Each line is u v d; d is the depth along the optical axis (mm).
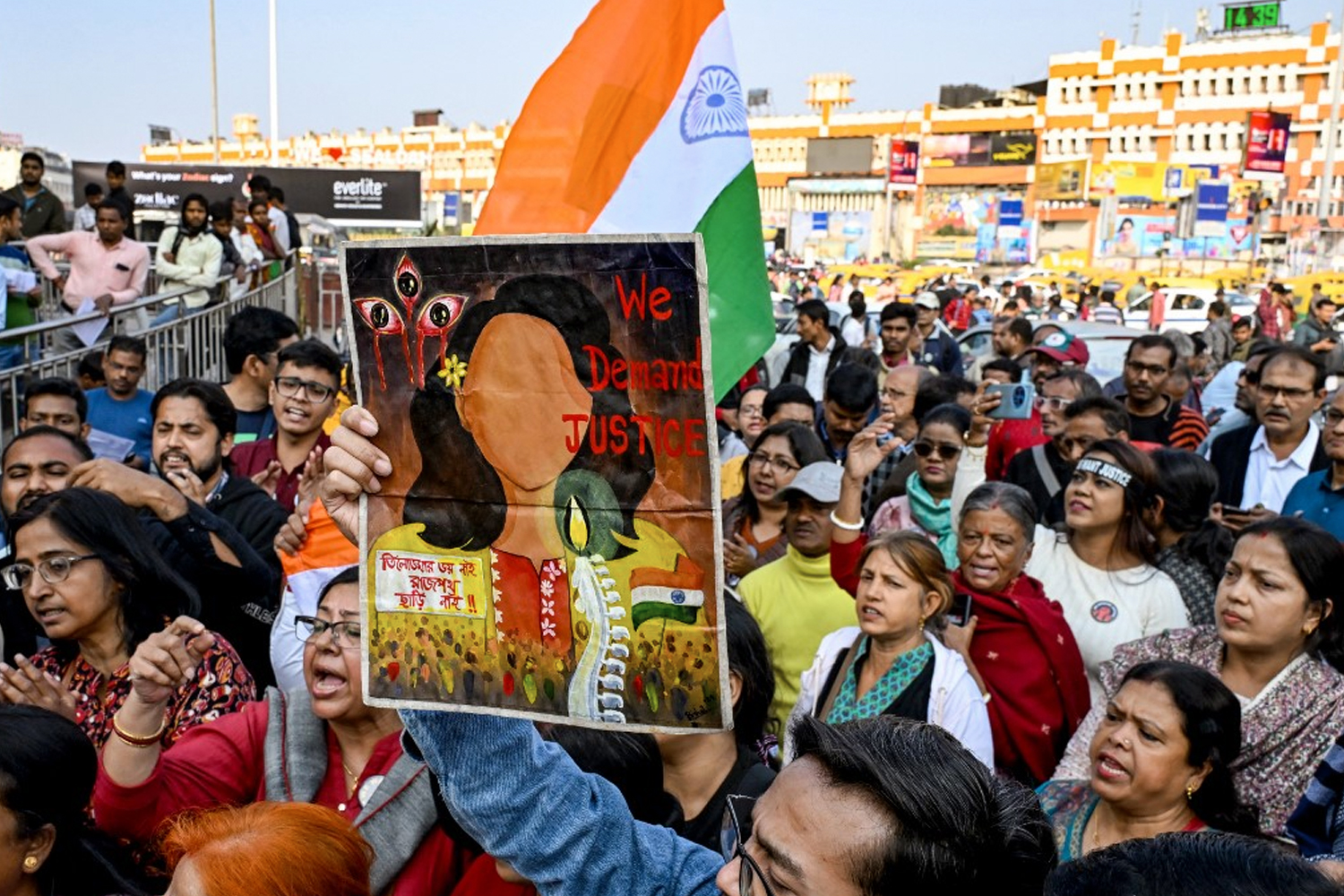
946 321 25016
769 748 3787
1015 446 6453
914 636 3631
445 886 2600
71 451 4395
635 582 1778
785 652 4348
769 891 1576
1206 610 4219
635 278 1741
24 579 3158
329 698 2699
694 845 2191
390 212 24641
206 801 2691
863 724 1675
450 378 1878
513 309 1826
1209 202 54906
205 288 9773
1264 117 58875
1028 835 1591
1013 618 3904
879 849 1505
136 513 3721
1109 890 1345
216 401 4719
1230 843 1359
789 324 18297
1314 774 3051
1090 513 4238
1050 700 3812
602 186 3658
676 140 3643
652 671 1774
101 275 9398
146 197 23141
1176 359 7082
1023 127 76625
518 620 1862
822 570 4406
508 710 1873
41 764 2291
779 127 87062
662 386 1743
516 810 2041
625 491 1777
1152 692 2836
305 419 5273
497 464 1859
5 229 9289
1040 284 40031
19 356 7832
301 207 24094
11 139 56344
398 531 1928
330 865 1995
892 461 6562
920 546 3596
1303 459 5938
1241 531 3424
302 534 3633
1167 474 4273
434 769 2037
